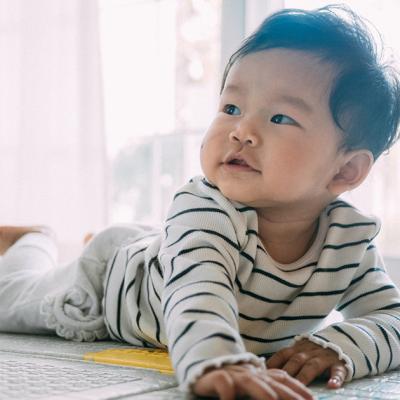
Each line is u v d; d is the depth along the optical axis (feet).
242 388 2.05
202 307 2.44
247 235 3.08
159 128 7.06
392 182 5.32
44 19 7.13
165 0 7.07
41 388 2.36
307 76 3.08
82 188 6.81
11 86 7.49
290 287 3.16
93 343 3.88
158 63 7.10
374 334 2.97
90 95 6.77
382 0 5.36
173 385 2.48
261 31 3.20
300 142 3.04
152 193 7.12
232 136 3.04
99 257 4.17
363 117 3.20
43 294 4.29
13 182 7.39
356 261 3.31
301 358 2.69
